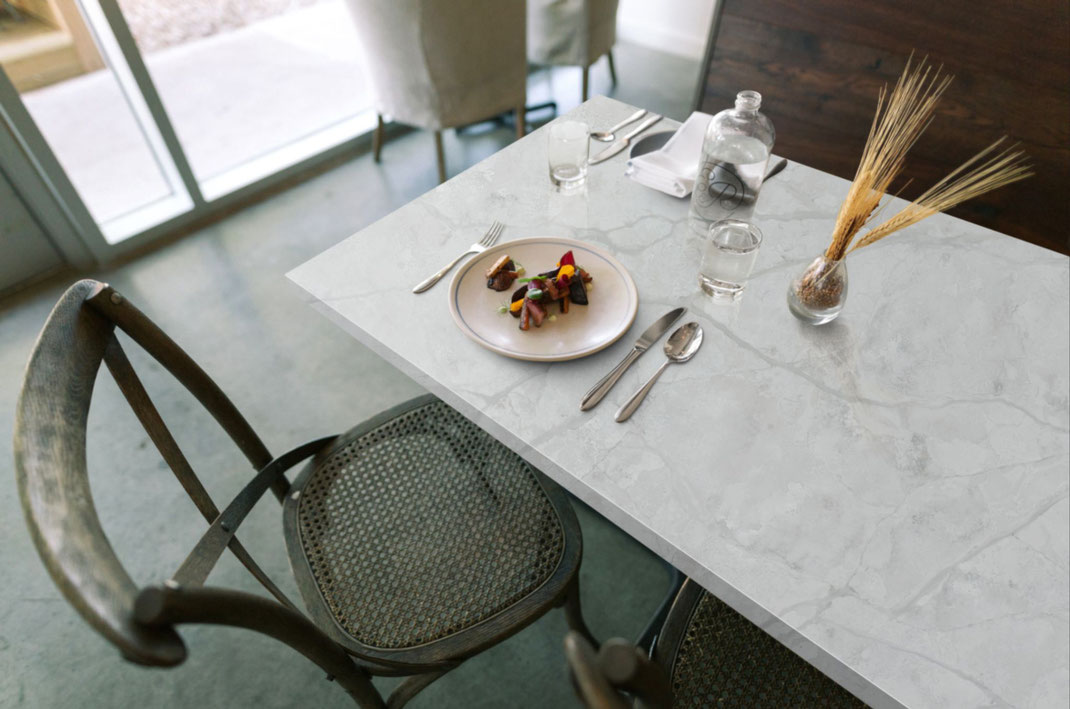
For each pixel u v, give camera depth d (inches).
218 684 49.2
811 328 34.3
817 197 43.0
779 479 28.0
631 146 47.8
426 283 37.1
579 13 91.3
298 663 50.3
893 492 27.5
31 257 81.3
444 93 80.3
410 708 47.5
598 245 39.6
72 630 52.1
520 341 33.9
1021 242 39.3
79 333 28.2
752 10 73.7
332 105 113.1
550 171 44.3
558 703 47.6
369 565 36.3
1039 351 33.0
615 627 51.4
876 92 69.6
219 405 35.1
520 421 30.3
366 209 94.4
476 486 39.6
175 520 59.2
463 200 43.6
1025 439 29.2
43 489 21.9
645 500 27.3
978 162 67.3
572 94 119.6
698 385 31.6
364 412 68.3
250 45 129.5
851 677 23.1
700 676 31.9
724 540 26.1
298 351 74.6
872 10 66.4
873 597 24.4
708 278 35.5
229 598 21.0
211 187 94.7
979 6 61.2
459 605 34.8
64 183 77.6
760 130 36.4
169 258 86.8
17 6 69.4
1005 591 24.5
